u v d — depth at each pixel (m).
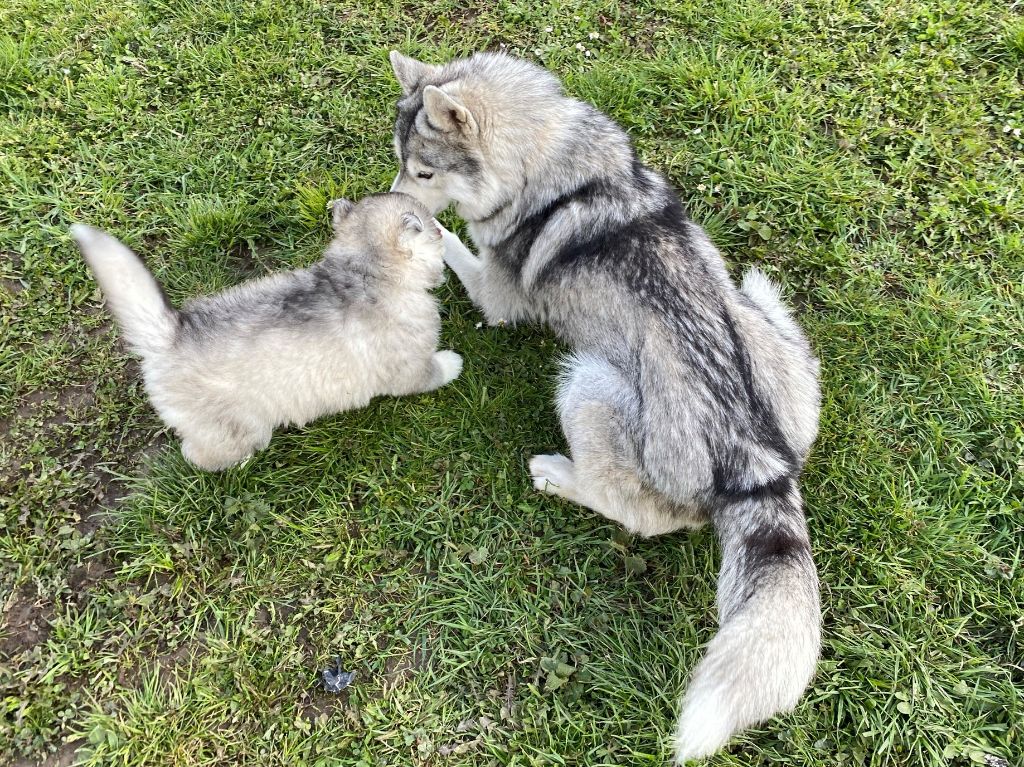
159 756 1.05
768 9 1.61
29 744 1.04
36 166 1.42
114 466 1.22
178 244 1.38
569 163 1.15
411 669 1.13
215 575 1.17
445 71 1.22
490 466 1.26
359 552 1.19
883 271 1.41
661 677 1.13
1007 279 1.39
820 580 1.18
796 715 1.10
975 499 1.22
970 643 1.14
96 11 1.56
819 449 1.27
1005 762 1.06
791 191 1.46
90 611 1.12
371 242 1.14
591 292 1.12
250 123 1.50
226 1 1.59
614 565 1.20
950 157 1.48
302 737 1.07
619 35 1.60
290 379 1.10
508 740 1.08
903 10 1.61
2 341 1.29
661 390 1.05
